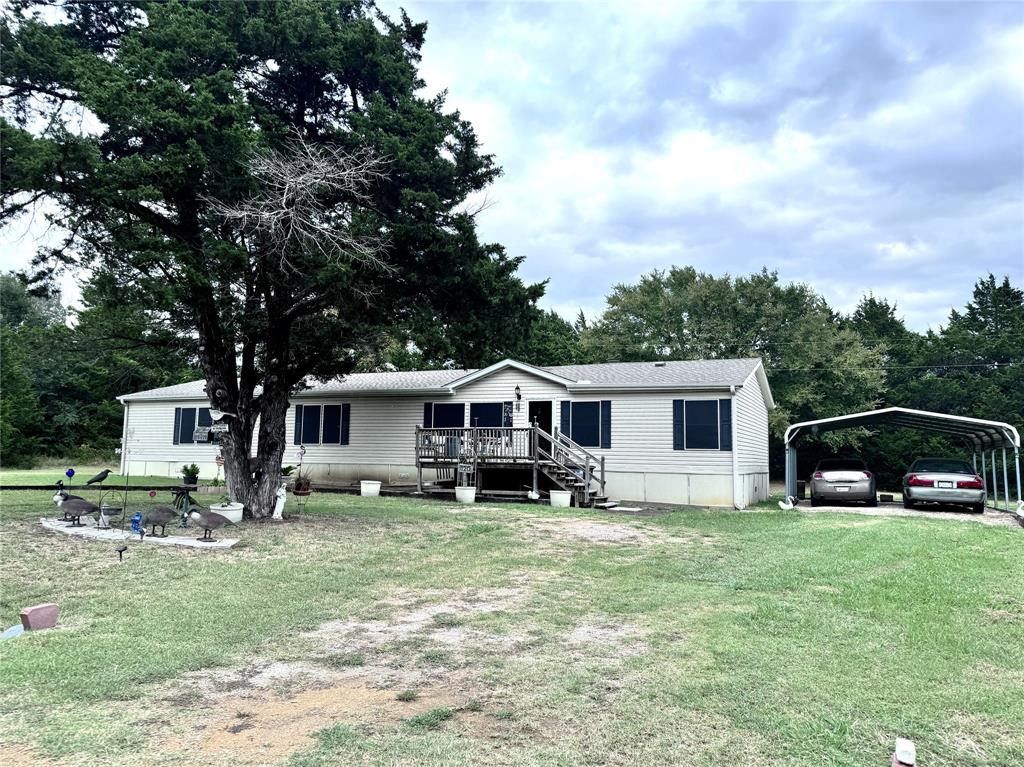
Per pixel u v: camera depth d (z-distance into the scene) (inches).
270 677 184.5
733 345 1352.1
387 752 134.6
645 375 796.0
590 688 172.6
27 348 802.8
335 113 531.2
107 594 273.4
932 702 161.6
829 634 220.5
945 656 197.2
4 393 1402.6
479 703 163.2
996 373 1528.1
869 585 292.4
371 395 915.4
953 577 307.9
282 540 408.2
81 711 156.3
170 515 404.5
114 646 207.5
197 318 483.8
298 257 448.5
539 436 784.9
